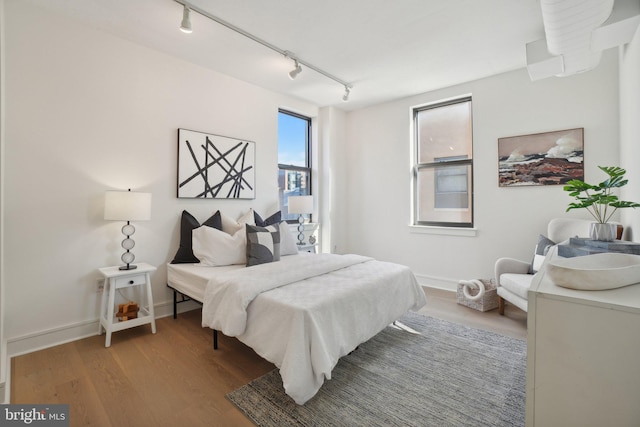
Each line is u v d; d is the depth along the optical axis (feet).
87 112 7.88
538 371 2.91
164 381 5.91
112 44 8.29
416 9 7.18
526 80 10.32
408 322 8.89
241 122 11.43
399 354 7.01
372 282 6.97
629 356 2.52
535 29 8.00
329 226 14.64
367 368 6.41
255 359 6.81
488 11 7.22
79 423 4.75
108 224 8.23
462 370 6.32
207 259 8.93
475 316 9.38
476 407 5.15
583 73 9.25
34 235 7.12
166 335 8.02
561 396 2.81
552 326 2.85
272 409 5.11
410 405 5.21
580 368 2.73
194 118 10.05
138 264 8.59
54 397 5.37
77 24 7.69
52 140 7.35
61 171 7.48
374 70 10.56
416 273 13.23
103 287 7.99
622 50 7.98
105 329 8.08
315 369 5.04
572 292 2.88
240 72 10.75
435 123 13.10
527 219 10.38
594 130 9.10
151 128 9.07
